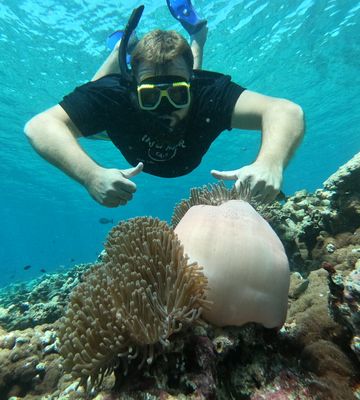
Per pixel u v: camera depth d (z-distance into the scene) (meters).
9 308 1.61
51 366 0.86
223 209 0.46
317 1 3.16
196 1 2.89
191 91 0.82
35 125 0.73
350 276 0.41
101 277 0.43
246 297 0.39
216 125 0.86
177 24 3.10
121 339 0.35
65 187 8.63
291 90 4.86
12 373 0.86
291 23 3.38
